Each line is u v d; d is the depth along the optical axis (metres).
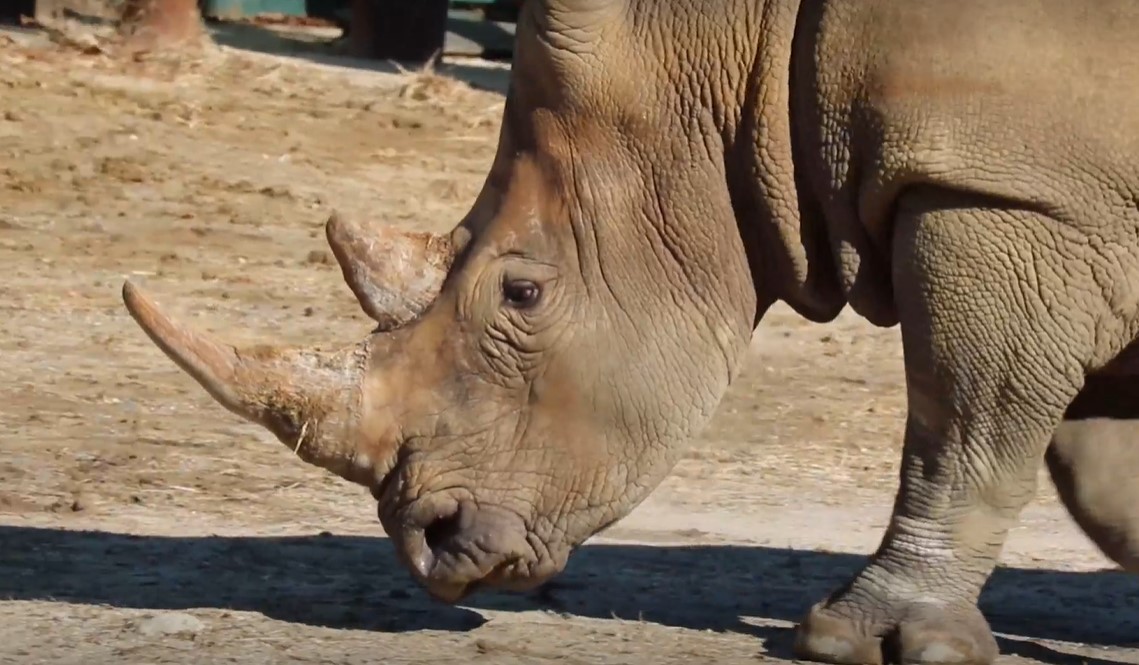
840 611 12.51
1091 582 15.90
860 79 11.98
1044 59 11.75
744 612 14.07
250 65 42.09
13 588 13.77
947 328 12.06
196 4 42.62
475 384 12.35
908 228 12.04
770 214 12.33
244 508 17.19
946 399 12.22
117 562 14.75
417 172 35.16
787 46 12.23
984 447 12.26
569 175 12.38
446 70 46.53
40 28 44.59
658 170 12.34
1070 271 11.95
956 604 12.38
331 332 25.38
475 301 12.34
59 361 22.86
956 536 12.38
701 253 12.38
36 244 28.38
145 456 18.98
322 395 12.25
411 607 13.72
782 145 12.26
